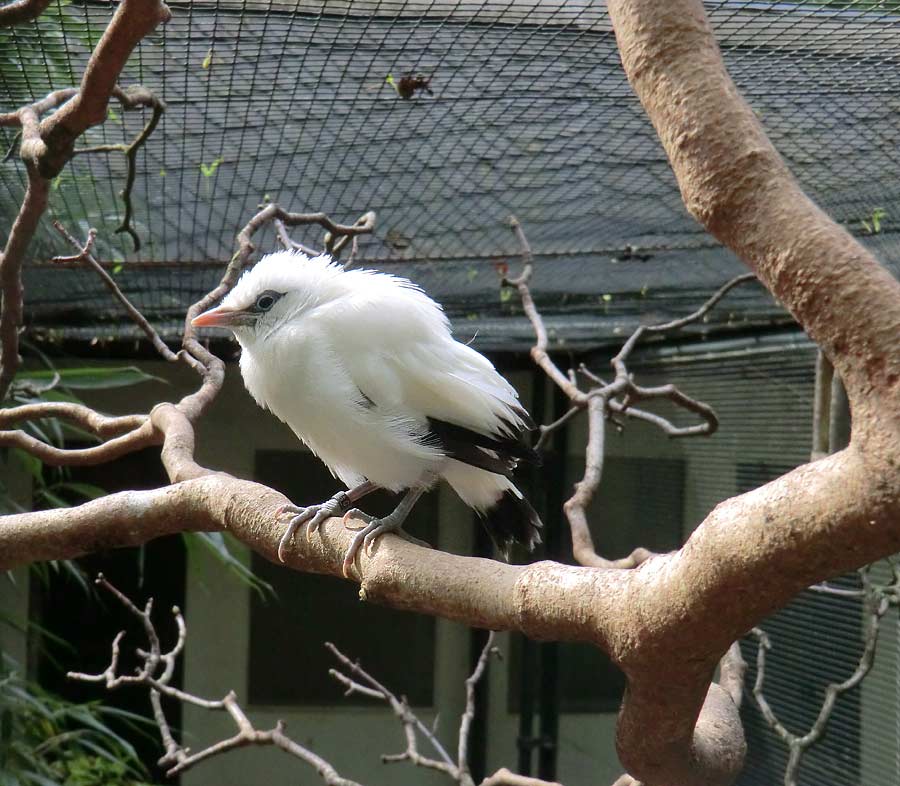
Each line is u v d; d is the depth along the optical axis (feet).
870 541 6.16
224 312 15.35
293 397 14.82
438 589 9.80
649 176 22.36
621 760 9.54
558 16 15.49
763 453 26.78
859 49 16.58
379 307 14.78
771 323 27.17
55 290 27.63
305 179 22.33
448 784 40.75
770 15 15.48
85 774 32.09
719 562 6.89
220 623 40.65
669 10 7.14
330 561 11.96
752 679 26.84
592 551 17.81
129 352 34.45
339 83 17.79
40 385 25.41
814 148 20.59
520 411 15.49
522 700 36.60
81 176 21.45
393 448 14.80
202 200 22.93
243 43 16.26
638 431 32.53
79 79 18.20
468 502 16.44
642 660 7.80
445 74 17.65
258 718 40.34
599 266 28.17
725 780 9.84
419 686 41.19
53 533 12.69
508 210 24.52
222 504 12.48
